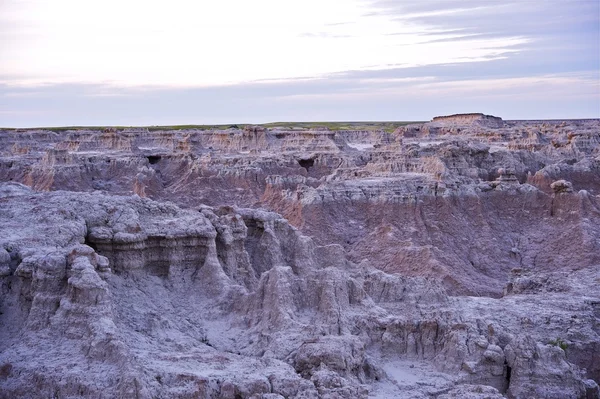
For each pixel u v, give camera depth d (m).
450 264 98.50
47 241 51.78
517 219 113.69
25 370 43.38
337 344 48.66
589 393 51.09
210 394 42.53
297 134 199.50
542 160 146.62
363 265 70.00
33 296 47.91
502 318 61.19
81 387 41.50
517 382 49.72
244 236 62.31
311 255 68.00
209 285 56.72
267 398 42.12
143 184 152.62
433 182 115.06
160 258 56.97
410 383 49.50
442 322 53.34
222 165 158.00
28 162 172.38
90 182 160.25
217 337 52.62
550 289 75.38
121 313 51.34
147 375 42.53
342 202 114.56
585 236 104.62
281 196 125.75
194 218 58.81
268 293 53.94
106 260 50.56
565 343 57.81
